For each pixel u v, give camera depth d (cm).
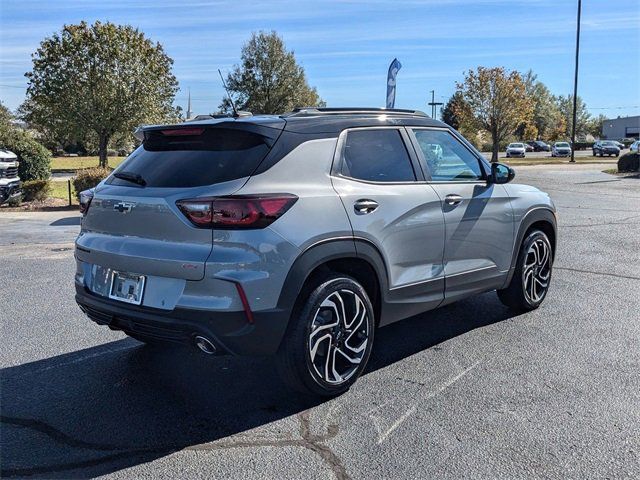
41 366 454
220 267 335
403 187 429
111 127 3631
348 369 398
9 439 343
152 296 358
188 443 337
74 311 601
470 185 489
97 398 397
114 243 380
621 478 297
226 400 394
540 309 588
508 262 533
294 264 351
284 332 355
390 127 443
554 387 405
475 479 297
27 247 995
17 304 628
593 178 2528
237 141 369
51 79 3572
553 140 9569
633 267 767
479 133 5675
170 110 4028
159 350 488
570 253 860
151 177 378
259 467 311
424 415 367
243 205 338
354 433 346
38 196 1802
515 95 4434
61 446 334
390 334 522
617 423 353
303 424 359
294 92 5125
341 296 386
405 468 308
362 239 388
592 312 576
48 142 4325
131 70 3609
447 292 470
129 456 323
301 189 365
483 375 428
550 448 326
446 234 459
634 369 435
